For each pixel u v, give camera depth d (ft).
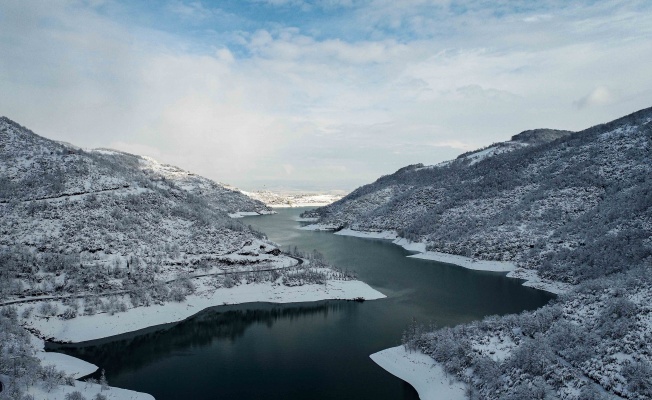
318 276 405.18
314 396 208.54
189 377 230.27
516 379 184.96
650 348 178.70
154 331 303.27
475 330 240.53
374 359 249.14
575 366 188.85
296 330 302.25
